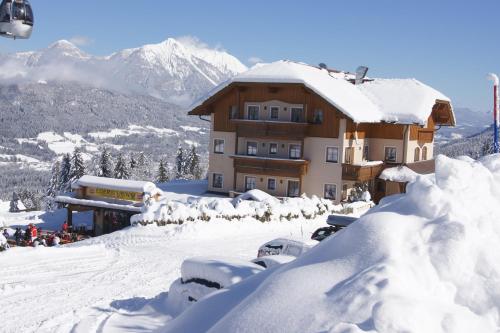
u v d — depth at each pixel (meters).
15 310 11.64
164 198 37.88
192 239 24.30
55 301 12.43
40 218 38.50
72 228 33.38
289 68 38.44
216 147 40.88
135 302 11.80
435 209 5.27
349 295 4.36
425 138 43.56
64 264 17.16
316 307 4.43
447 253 4.71
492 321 4.34
